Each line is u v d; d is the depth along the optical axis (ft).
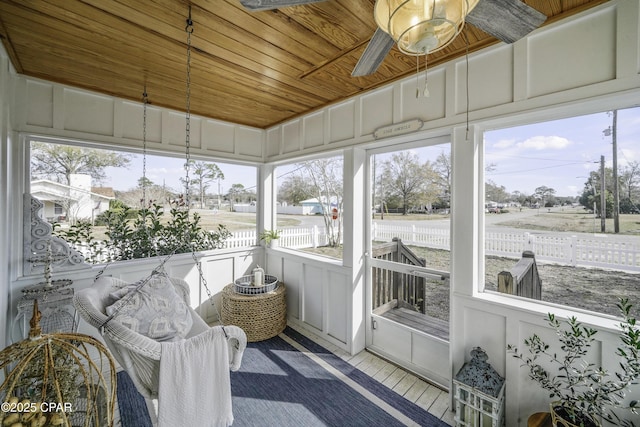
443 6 2.82
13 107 7.24
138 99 9.35
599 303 5.19
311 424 6.18
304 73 7.59
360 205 9.33
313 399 6.95
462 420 5.93
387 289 8.89
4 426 3.20
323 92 8.89
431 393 7.20
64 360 4.11
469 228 6.50
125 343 4.39
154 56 6.72
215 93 8.95
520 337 5.73
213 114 10.98
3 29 5.60
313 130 10.46
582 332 4.96
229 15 5.21
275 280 11.69
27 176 7.72
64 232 8.42
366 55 4.60
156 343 4.62
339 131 9.50
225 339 5.20
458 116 6.58
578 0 4.84
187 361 4.77
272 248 12.82
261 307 9.96
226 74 7.65
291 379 7.73
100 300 5.50
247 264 12.63
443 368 7.50
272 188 13.21
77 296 4.98
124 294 6.05
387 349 8.86
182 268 10.72
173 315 6.12
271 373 8.01
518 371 5.75
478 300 6.30
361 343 9.33
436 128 6.98
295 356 8.94
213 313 11.51
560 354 5.27
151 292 6.10
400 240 8.56
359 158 9.23
